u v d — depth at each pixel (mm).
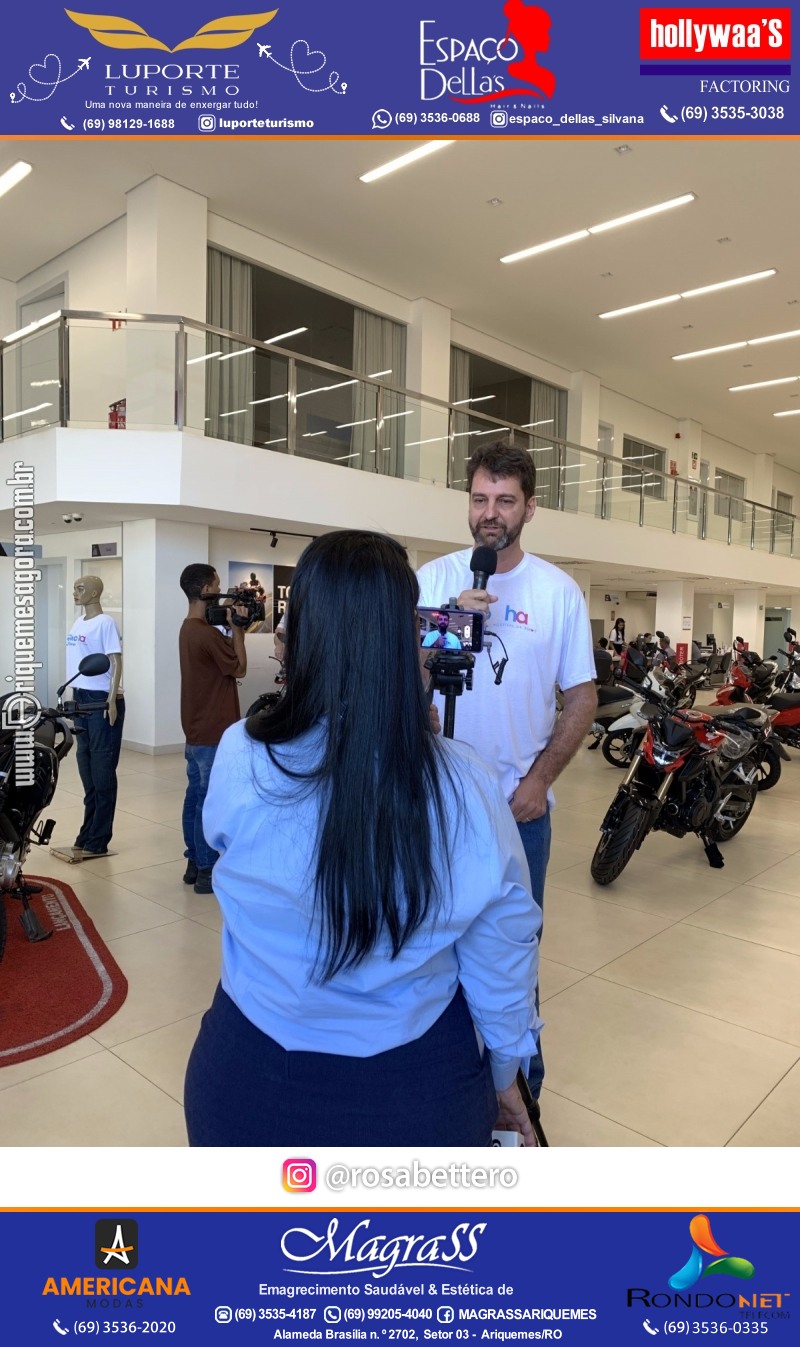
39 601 9352
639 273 9398
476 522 1669
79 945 3014
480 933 881
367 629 812
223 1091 892
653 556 12445
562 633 1716
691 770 3967
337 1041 849
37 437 6531
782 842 4891
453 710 1408
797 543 17188
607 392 14031
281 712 857
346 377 7836
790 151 6961
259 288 8750
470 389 11398
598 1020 2520
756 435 17531
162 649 7465
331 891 792
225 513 6922
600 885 3914
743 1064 2270
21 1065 2189
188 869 3771
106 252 8266
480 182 7434
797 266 9219
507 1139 1145
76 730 3287
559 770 1710
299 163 7082
